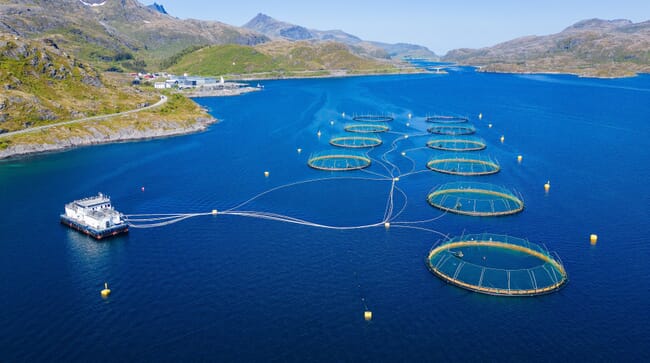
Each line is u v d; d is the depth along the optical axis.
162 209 173.38
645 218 158.62
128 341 97.56
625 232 147.62
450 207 169.50
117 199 185.00
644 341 95.88
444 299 110.88
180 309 108.31
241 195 188.00
